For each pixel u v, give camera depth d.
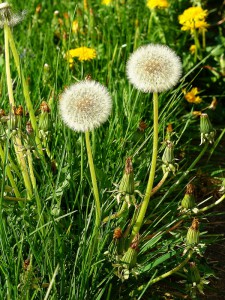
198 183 0.84
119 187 0.56
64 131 0.71
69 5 1.17
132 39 1.09
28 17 1.12
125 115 0.85
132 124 0.83
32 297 0.54
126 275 0.56
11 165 0.67
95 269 0.58
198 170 0.85
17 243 0.56
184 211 0.63
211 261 0.72
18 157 0.67
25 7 1.14
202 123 0.66
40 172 0.74
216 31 1.20
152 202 0.75
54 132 0.76
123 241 0.58
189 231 0.58
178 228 0.73
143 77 0.54
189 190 0.62
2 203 0.59
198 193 0.84
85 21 1.13
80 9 1.09
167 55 0.55
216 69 1.06
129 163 0.55
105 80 0.94
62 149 0.72
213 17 1.24
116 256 0.58
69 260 0.60
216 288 0.68
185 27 1.04
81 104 0.54
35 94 0.85
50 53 1.02
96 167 0.73
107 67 0.96
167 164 0.63
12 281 0.56
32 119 0.67
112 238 0.64
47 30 1.07
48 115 0.67
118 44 1.06
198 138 0.96
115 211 0.71
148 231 0.68
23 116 0.72
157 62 0.54
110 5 1.15
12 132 0.61
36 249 0.60
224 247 0.74
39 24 1.12
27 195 0.66
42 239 0.57
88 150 0.57
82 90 0.55
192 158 0.91
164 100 0.92
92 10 1.06
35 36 1.06
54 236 0.57
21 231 0.59
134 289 0.61
